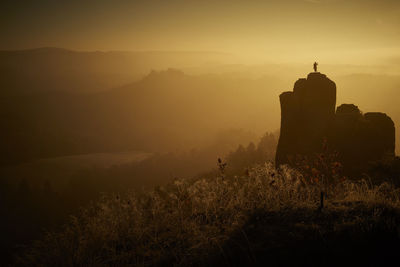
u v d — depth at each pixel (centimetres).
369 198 572
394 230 423
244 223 511
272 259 398
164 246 498
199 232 509
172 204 624
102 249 532
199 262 424
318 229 451
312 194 638
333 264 374
